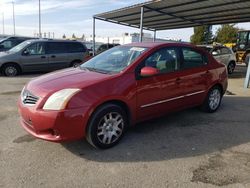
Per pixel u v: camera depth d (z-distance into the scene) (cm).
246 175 332
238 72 1519
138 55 444
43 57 1202
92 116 374
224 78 607
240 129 498
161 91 457
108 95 381
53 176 321
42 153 380
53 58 1230
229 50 1385
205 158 376
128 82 408
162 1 1170
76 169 339
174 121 533
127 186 303
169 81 468
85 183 308
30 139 427
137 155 381
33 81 419
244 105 684
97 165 350
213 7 1283
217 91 599
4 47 1547
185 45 519
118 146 409
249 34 2038
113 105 393
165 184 308
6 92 796
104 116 385
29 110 366
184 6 1277
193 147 412
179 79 488
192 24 1902
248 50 2047
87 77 402
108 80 391
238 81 1154
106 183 309
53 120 349
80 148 398
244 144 429
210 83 565
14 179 313
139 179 318
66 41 1278
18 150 388
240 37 2105
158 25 1966
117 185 305
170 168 346
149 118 458
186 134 465
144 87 429
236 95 824
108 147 399
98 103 373
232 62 1409
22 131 462
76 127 361
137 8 1345
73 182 310
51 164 350
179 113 587
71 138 362
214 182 314
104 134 391
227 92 873
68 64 1279
